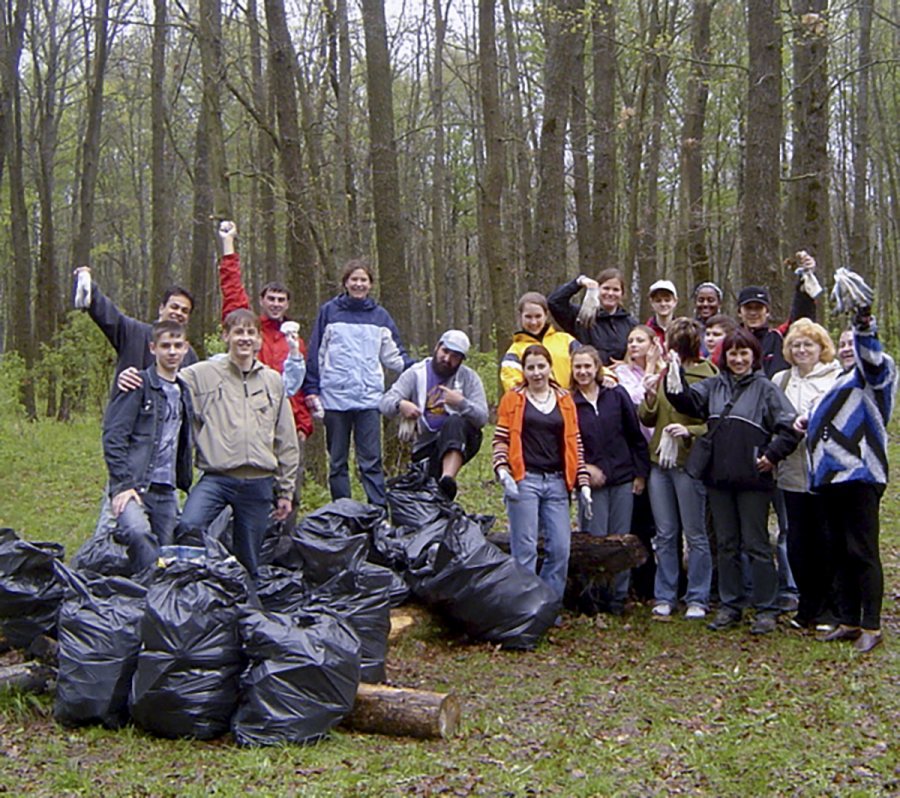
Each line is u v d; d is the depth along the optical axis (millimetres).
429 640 6680
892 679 5684
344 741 4812
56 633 5590
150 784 4234
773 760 4559
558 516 6980
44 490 12719
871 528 6254
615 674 6031
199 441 6105
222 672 4805
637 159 18500
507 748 4789
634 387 7555
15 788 4215
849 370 6359
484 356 18281
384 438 11797
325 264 13023
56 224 42000
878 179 35594
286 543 6906
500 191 14180
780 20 10023
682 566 7723
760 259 9750
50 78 25031
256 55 14273
